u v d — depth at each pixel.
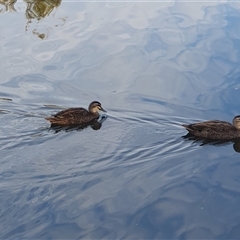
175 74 19.64
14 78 19.17
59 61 20.56
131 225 11.82
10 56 20.98
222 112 17.28
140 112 17.02
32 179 13.30
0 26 23.72
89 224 11.77
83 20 24.38
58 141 15.27
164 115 16.91
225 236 11.55
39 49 21.59
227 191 13.20
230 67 20.12
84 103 17.56
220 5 26.34
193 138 15.76
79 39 22.47
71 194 12.77
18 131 15.70
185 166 14.32
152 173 13.88
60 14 25.05
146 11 25.55
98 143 15.24
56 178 13.39
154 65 20.30
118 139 15.55
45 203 12.38
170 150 15.09
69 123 16.23
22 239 11.16
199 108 17.45
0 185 12.98
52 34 22.91
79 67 20.09
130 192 12.98
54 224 11.70
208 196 12.98
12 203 12.32
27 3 26.16
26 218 11.85
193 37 22.73
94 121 16.53
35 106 17.19
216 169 14.25
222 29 23.48
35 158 14.30
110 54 21.14
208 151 15.22
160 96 18.12
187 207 12.52
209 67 20.17
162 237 11.50
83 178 13.45
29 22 24.09
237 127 16.25
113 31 23.25
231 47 21.78
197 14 25.25
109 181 13.41
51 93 18.14
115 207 12.39
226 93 18.41
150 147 15.15
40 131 15.74
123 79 19.25
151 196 12.88
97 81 19.06
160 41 22.31
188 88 18.70
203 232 11.68
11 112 16.73
